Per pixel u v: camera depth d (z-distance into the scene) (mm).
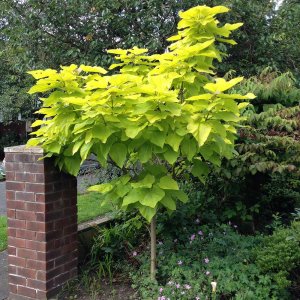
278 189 5172
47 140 3020
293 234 3297
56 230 3229
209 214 4172
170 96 2533
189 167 3498
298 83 5973
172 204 2842
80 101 2561
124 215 4172
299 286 3074
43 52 5715
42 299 3154
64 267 3324
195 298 2830
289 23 5812
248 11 5535
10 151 3199
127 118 2645
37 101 13406
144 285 3113
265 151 3797
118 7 5344
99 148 2750
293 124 4102
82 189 6914
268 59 5781
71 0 5320
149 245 3746
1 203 7379
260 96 4438
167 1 5289
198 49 2750
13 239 3262
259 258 3125
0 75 13062
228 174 3875
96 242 3809
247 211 4500
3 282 3568
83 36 5613
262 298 2764
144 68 3318
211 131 2594
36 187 3121
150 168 2980
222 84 2408
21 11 5719
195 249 3521
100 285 3340
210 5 5250
